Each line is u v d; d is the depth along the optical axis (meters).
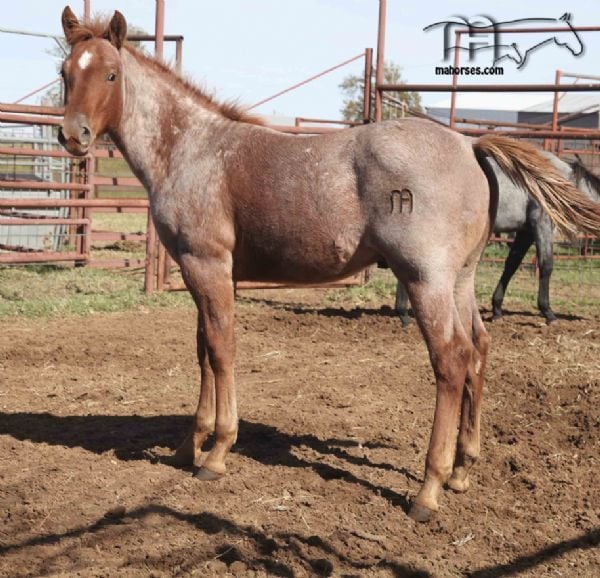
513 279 12.29
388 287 10.84
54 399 5.93
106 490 4.24
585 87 8.48
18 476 4.42
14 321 8.43
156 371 6.71
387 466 4.62
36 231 13.51
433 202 3.81
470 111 23.00
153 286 10.09
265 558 3.54
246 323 8.59
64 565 3.46
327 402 5.84
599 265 13.95
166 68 4.57
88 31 4.46
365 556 3.58
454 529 3.86
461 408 4.28
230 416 4.43
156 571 3.41
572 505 4.13
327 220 4.03
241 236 4.29
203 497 4.16
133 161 4.55
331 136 4.14
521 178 3.97
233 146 4.31
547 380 6.27
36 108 10.00
